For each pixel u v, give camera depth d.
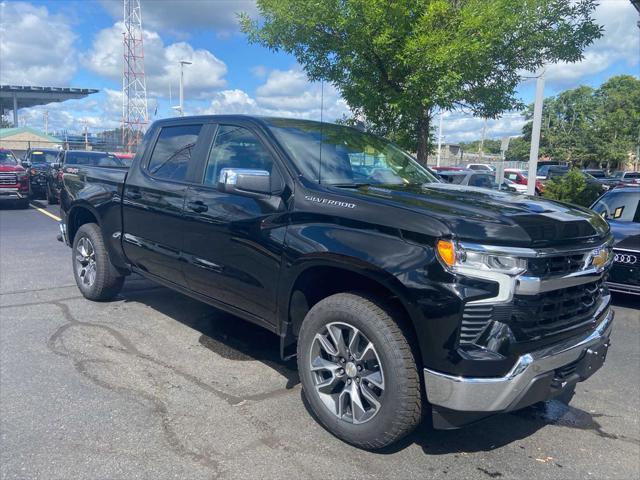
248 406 3.75
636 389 4.35
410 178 4.40
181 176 4.68
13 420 3.46
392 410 3.00
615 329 5.90
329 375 3.45
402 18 6.91
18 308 5.80
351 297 3.22
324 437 3.38
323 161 3.96
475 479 3.01
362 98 7.79
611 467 3.20
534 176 12.61
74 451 3.13
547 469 3.15
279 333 3.79
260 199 3.80
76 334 5.03
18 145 48.31
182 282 4.65
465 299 2.75
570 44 7.51
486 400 2.81
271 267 3.67
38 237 10.84
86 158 17.23
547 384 2.99
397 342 2.99
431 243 2.87
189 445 3.24
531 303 2.84
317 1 7.11
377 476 3.00
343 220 3.28
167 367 4.36
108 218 5.49
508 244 2.79
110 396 3.83
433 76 7.00
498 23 6.97
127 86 53.97
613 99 60.03
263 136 4.06
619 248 6.31
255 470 3.01
